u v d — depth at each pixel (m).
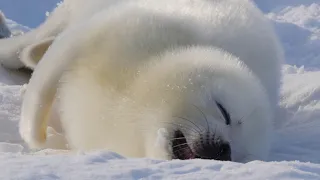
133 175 10.14
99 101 16.19
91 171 10.16
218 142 14.64
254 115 15.88
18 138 17.92
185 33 17.66
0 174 9.66
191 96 15.18
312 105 23.67
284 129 20.97
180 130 14.79
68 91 17.19
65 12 24.50
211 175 10.28
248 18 20.34
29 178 9.55
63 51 17.36
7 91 21.92
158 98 15.33
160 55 16.62
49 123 19.11
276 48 21.16
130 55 16.64
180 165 10.95
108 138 15.99
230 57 17.02
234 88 15.67
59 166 10.34
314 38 53.16
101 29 17.38
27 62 23.62
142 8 18.23
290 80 27.91
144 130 15.23
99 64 16.72
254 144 15.88
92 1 22.84
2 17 29.11
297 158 17.39
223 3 20.58
